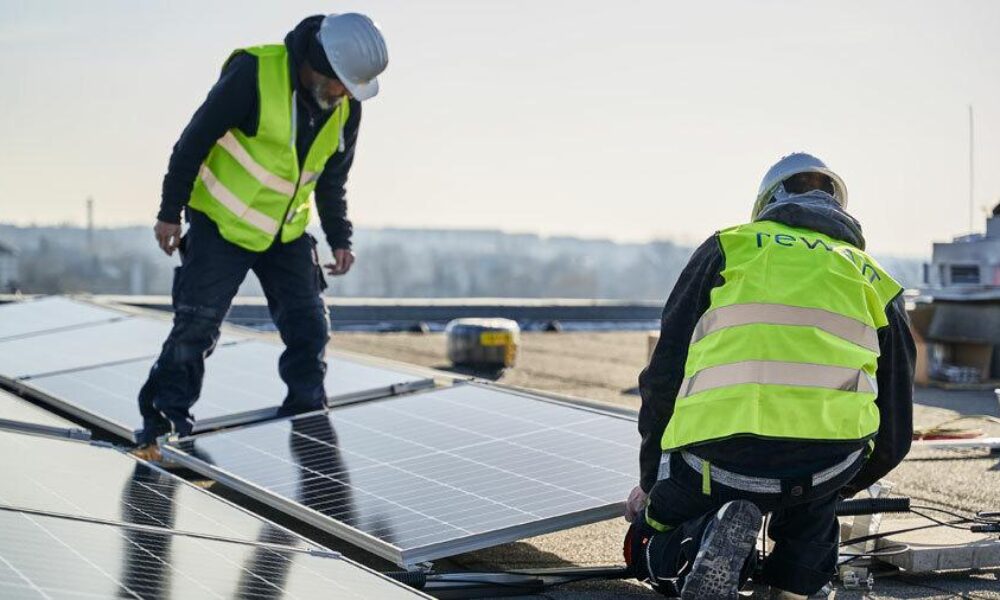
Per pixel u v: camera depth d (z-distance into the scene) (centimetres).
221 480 480
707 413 359
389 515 407
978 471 632
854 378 358
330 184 643
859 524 437
